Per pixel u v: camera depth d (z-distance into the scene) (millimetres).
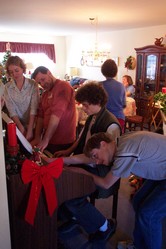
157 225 1543
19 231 1281
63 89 1860
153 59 5121
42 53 8773
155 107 4414
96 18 4555
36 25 5793
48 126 1836
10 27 6320
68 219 1858
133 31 6012
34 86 2109
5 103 2105
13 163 1179
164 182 1537
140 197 1684
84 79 7449
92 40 7562
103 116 1638
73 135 2078
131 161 1390
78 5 3459
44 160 1351
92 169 1630
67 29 6551
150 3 3285
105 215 2117
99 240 1801
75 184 1376
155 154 1440
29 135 2053
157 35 5402
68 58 9070
